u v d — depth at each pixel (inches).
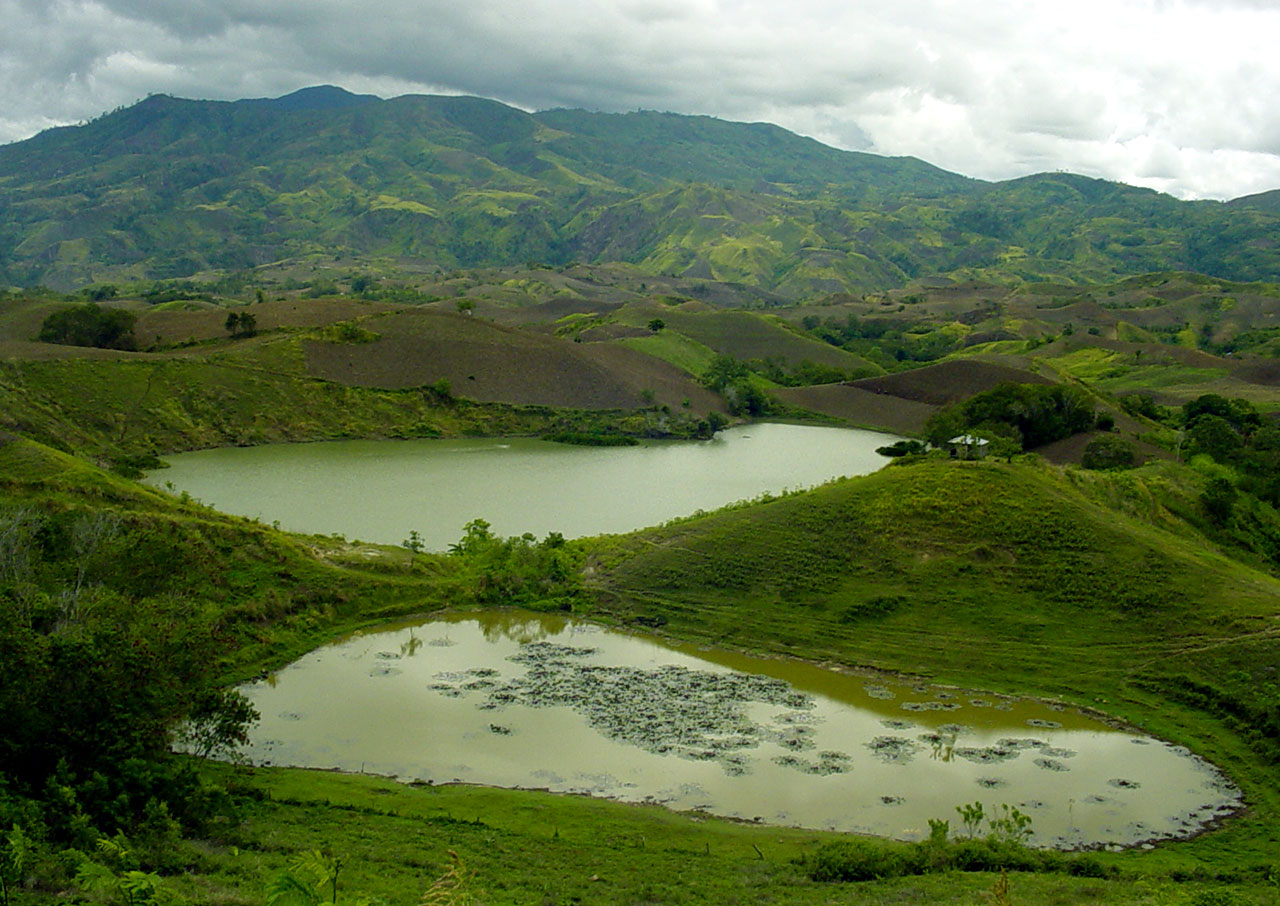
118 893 1188.5
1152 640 3196.4
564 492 5890.8
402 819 2032.5
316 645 3260.3
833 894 1692.9
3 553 2795.3
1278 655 2930.6
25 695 1766.7
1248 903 1652.3
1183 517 4948.3
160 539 3171.8
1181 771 2532.0
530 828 2037.4
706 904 1638.8
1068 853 2057.1
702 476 6619.1
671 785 2368.4
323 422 7775.6
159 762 1908.2
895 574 3668.8
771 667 3191.4
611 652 3289.9
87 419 6712.6
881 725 2755.9
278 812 2004.2
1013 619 3383.4
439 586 3759.8
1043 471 4441.4
